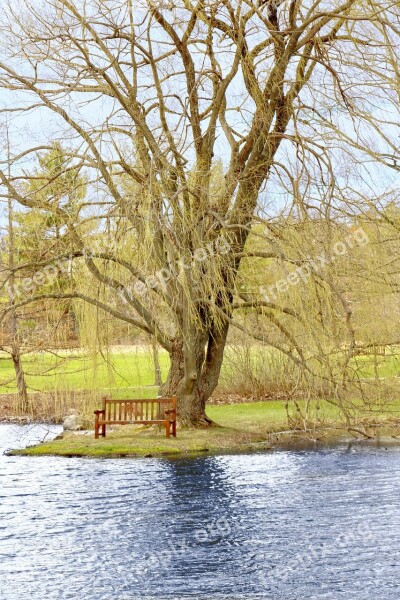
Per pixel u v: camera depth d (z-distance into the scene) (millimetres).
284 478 17125
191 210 20594
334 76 21922
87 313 23125
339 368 22656
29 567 11398
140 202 20047
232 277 21969
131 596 10219
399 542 12297
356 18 20219
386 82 21328
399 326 22906
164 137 20656
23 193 23578
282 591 10336
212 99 23828
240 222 21516
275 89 22609
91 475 17781
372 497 15188
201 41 23250
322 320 20500
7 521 13836
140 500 15312
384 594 10180
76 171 21344
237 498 15336
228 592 10320
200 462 19188
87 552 12047
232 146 23625
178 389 23797
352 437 22812
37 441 23547
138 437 22219
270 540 12492
